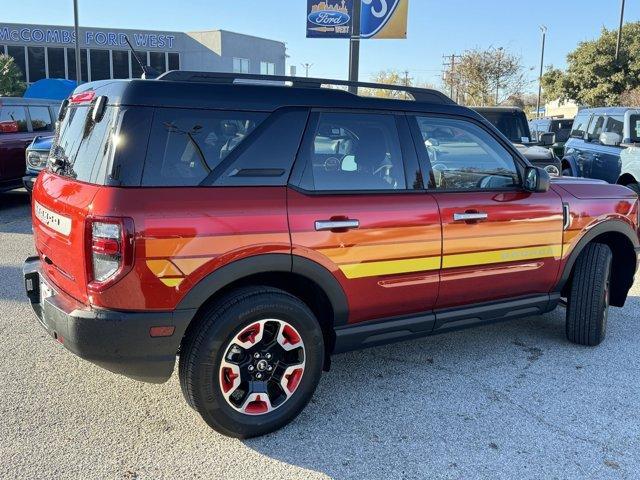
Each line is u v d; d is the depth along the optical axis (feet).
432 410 12.00
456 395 12.67
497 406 12.21
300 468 9.96
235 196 10.05
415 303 12.32
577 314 15.16
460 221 12.41
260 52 135.74
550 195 13.97
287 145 10.73
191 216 9.55
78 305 9.75
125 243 9.09
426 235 11.95
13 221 31.45
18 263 22.47
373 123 11.86
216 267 9.78
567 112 162.09
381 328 12.01
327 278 10.96
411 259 11.86
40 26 124.57
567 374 13.80
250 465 10.00
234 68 130.31
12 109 34.40
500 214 12.97
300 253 10.52
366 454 10.40
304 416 11.66
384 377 13.53
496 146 13.42
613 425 11.51
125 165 9.40
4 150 32.96
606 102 107.86
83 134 10.75
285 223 10.36
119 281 9.20
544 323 17.46
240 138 10.35
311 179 10.92
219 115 10.23
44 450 10.20
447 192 12.55
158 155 9.64
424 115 12.51
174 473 9.71
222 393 10.26
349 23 36.96
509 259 13.32
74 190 10.05
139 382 12.85
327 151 11.21
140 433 10.86
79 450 10.25
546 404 12.32
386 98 12.29
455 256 12.46
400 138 12.11
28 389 12.41
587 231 14.56
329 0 36.73
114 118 9.69
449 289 12.63
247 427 10.58
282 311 10.52
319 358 11.21
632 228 15.53
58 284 10.71
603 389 13.04
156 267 9.32
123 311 9.34
